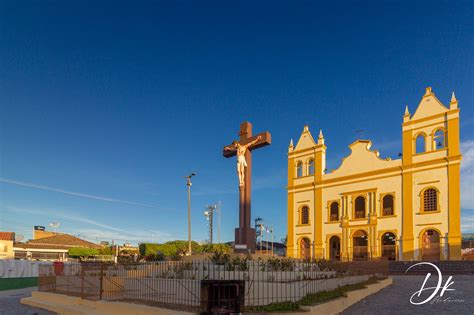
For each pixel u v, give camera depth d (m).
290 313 9.18
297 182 39.97
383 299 13.40
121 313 11.33
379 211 32.97
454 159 29.11
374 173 33.84
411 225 30.66
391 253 31.72
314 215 37.78
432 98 31.33
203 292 6.16
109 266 15.25
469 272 22.98
